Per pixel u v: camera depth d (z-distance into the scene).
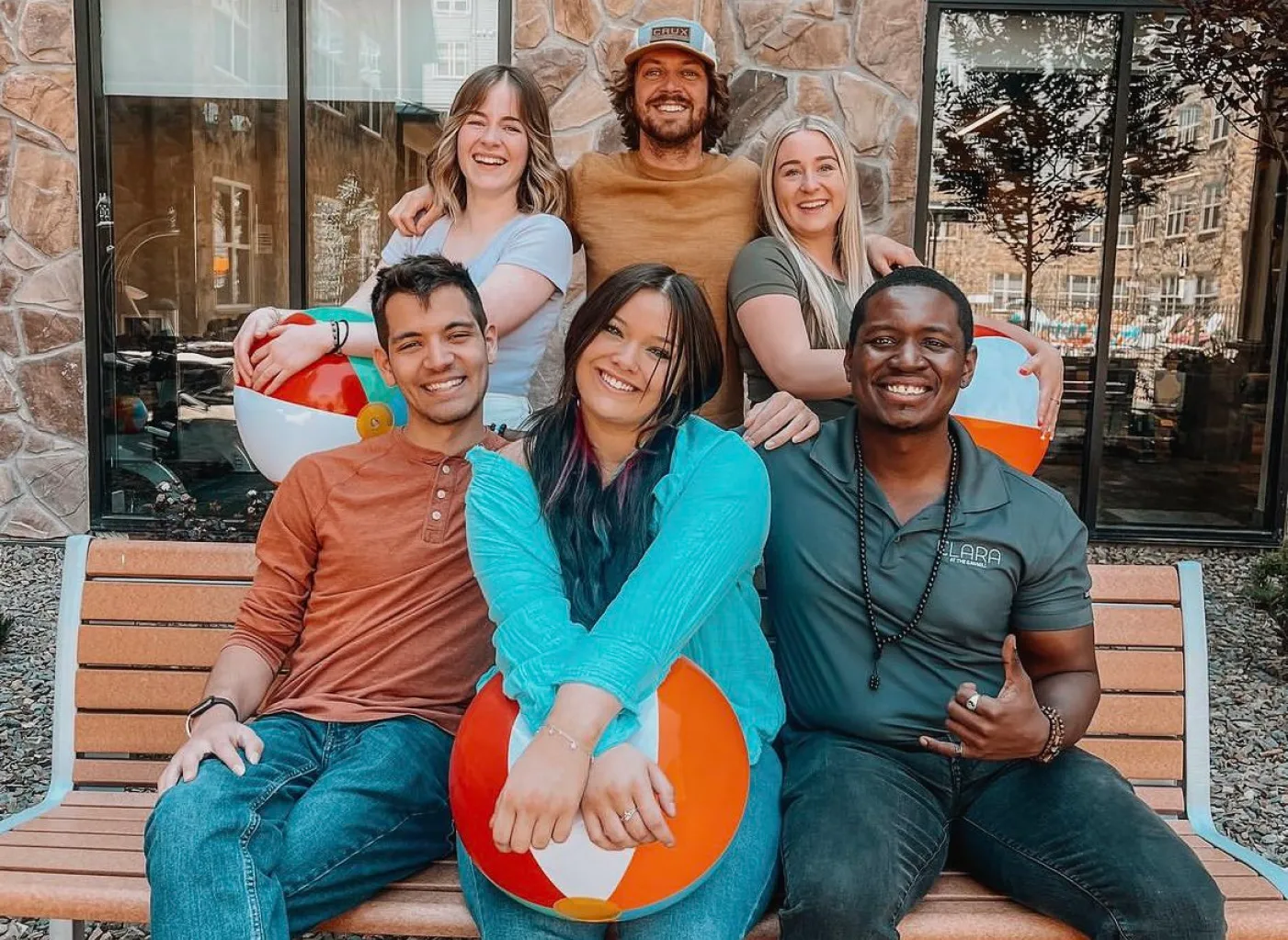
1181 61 4.50
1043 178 6.04
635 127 2.96
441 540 2.04
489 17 5.60
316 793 1.80
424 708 1.99
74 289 5.48
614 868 1.55
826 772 1.86
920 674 1.93
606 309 1.81
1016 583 1.92
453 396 2.03
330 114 5.76
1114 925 1.66
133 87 5.71
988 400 2.36
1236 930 1.77
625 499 1.85
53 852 1.96
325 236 5.87
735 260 2.73
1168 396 6.26
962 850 1.93
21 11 5.29
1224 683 4.09
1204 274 6.16
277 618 2.08
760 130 5.09
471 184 2.72
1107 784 1.82
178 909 1.59
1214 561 5.77
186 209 5.82
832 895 1.62
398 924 1.77
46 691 3.79
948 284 1.94
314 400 2.34
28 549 5.50
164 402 5.89
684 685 1.68
